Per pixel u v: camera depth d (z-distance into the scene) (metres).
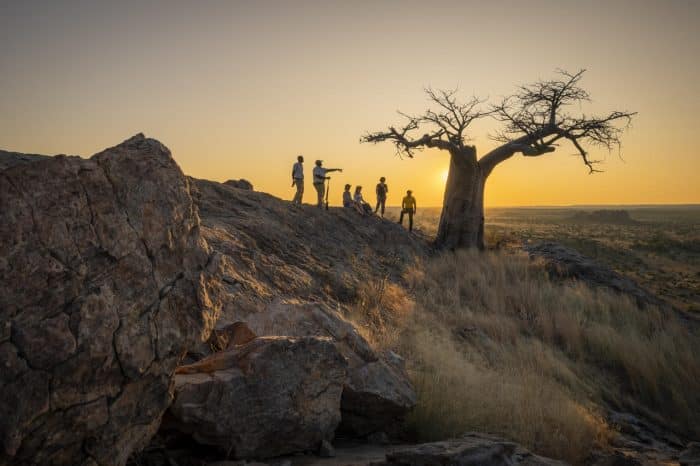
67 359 3.12
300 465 4.34
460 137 23.58
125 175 3.79
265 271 10.48
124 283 3.53
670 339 14.03
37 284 3.14
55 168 3.46
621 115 22.48
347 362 5.07
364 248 17.38
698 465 6.20
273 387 4.41
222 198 15.04
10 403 2.87
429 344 9.69
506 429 6.32
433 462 3.97
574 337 13.21
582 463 6.15
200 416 3.99
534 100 23.39
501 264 19.78
